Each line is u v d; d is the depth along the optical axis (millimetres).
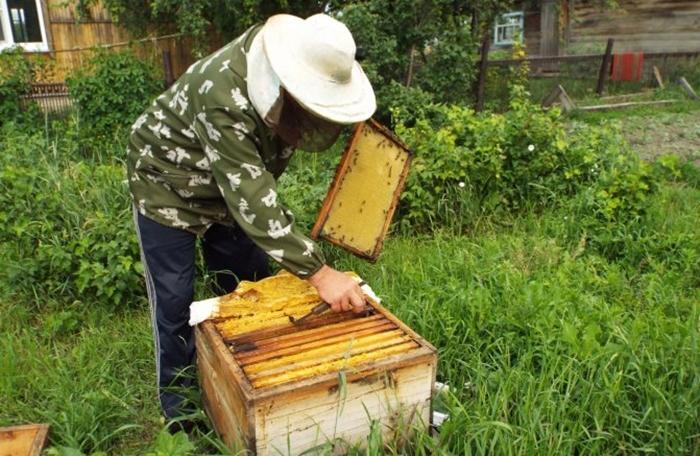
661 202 4418
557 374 2252
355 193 1995
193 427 2279
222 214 2248
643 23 13312
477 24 7914
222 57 1831
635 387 2193
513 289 2865
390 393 1813
